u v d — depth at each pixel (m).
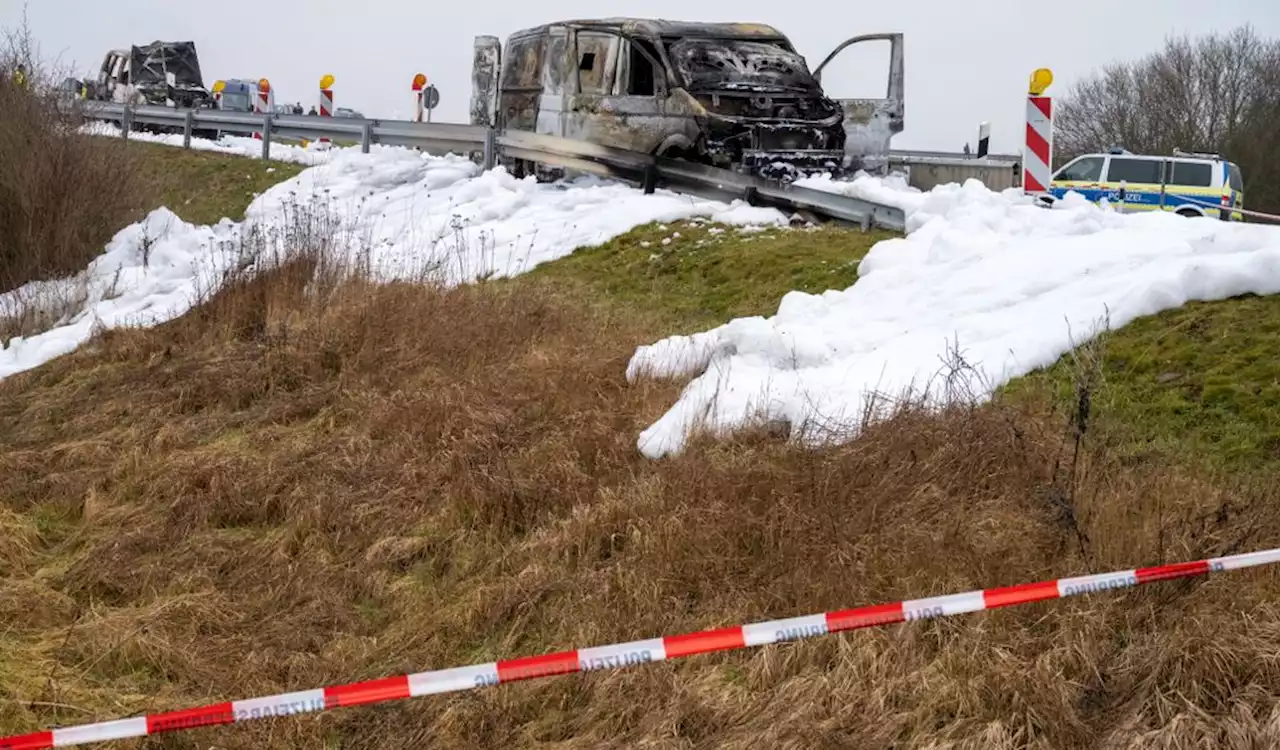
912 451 7.45
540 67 18.36
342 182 19.34
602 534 7.61
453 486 8.52
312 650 7.16
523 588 7.20
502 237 15.26
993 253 10.46
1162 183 21.20
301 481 9.20
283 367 11.55
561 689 6.28
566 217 15.59
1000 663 5.63
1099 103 46.28
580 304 12.57
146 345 13.18
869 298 10.46
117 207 18.25
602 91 17.22
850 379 8.88
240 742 6.21
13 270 17.19
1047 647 5.78
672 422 8.73
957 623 6.00
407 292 12.50
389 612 7.50
